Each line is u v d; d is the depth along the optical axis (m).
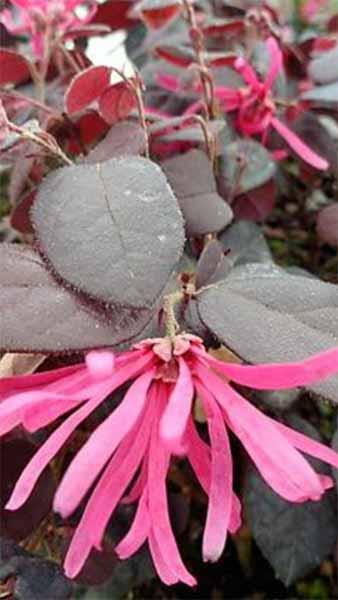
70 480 0.06
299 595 0.12
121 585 0.10
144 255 0.07
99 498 0.07
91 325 0.07
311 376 0.06
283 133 0.11
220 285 0.07
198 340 0.07
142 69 0.13
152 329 0.07
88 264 0.07
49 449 0.06
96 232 0.07
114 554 0.09
